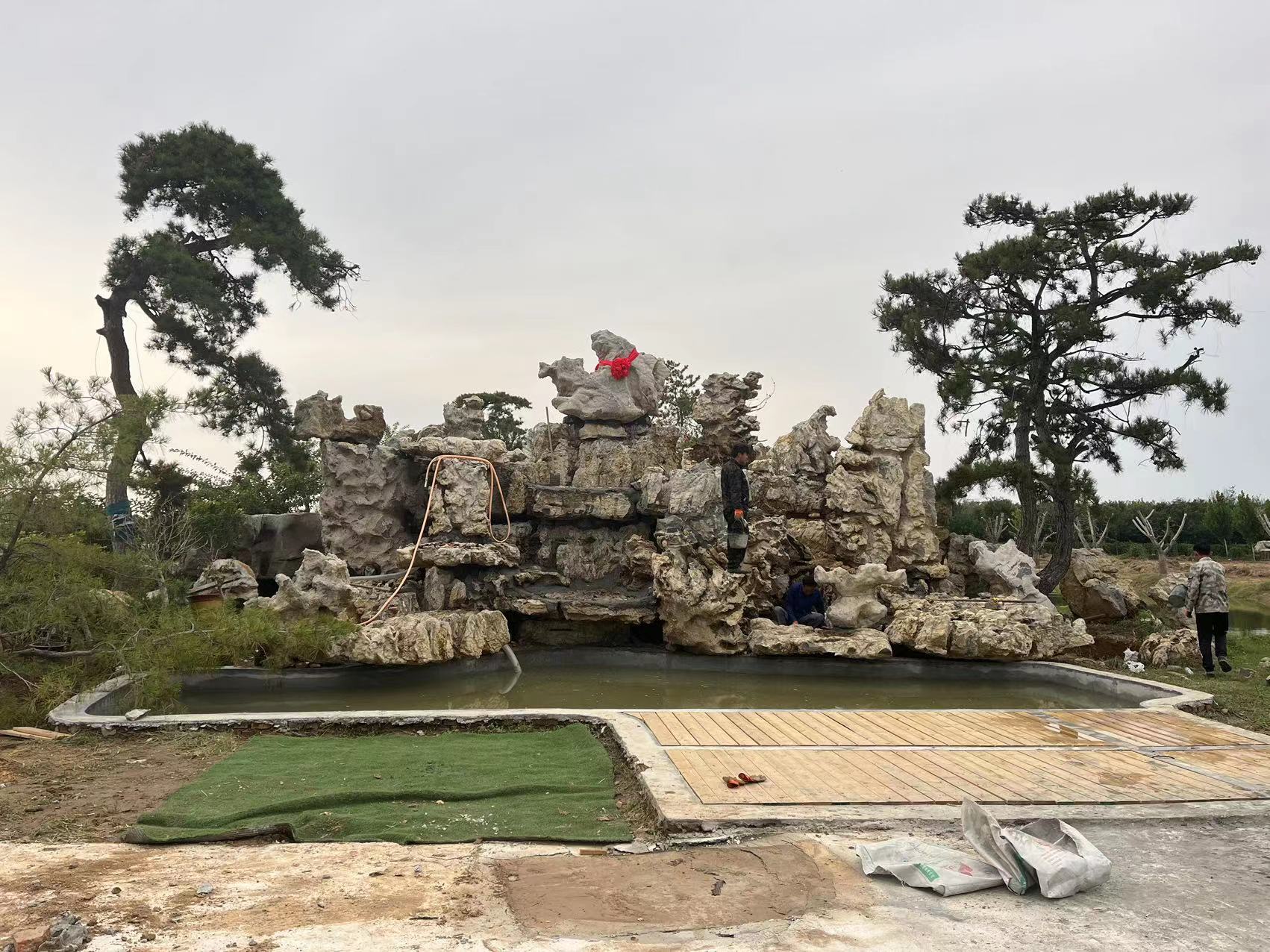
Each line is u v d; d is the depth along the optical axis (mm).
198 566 20641
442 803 7629
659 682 15289
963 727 10359
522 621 17297
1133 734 10141
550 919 5254
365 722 10219
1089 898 5672
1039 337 26516
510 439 38156
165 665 11633
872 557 18500
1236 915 5441
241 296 33625
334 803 7531
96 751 9547
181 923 5168
